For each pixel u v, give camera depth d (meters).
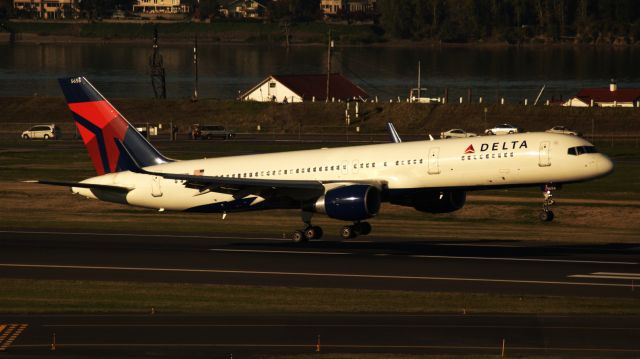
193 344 154.38
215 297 186.00
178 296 187.25
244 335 159.00
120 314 173.50
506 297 182.62
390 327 163.12
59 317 171.62
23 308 178.25
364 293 187.38
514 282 195.12
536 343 153.75
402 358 146.75
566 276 199.75
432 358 146.62
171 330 162.25
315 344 154.00
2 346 153.75
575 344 153.12
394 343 154.25
